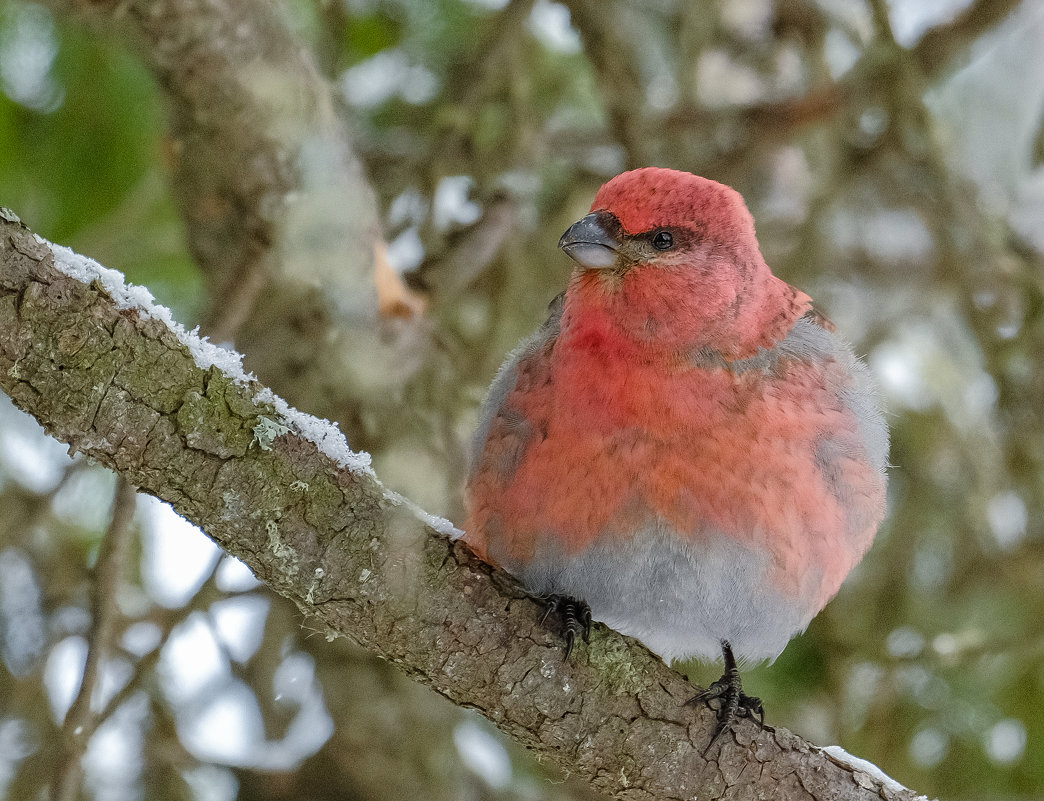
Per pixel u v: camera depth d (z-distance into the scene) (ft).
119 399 15.39
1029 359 32.37
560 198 34.27
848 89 32.27
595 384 20.97
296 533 16.74
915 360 34.99
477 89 29.96
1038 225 36.14
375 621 17.48
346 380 25.99
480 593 18.08
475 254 28.68
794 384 21.48
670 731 19.27
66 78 27.43
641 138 30.25
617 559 21.07
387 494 17.47
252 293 24.09
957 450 33.65
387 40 32.27
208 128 22.44
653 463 20.67
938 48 32.40
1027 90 38.70
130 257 29.27
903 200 35.86
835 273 37.27
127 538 22.41
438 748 30.07
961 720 30.78
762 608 21.89
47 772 26.11
